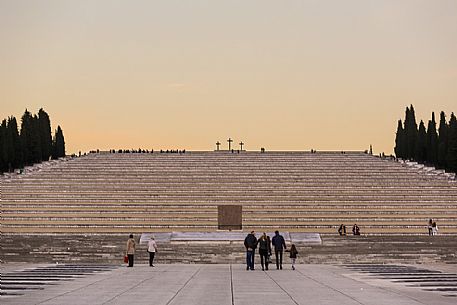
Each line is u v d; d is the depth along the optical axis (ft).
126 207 337.93
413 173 408.67
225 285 131.64
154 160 437.58
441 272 172.04
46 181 378.12
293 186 377.91
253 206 345.51
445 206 344.90
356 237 264.11
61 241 253.65
